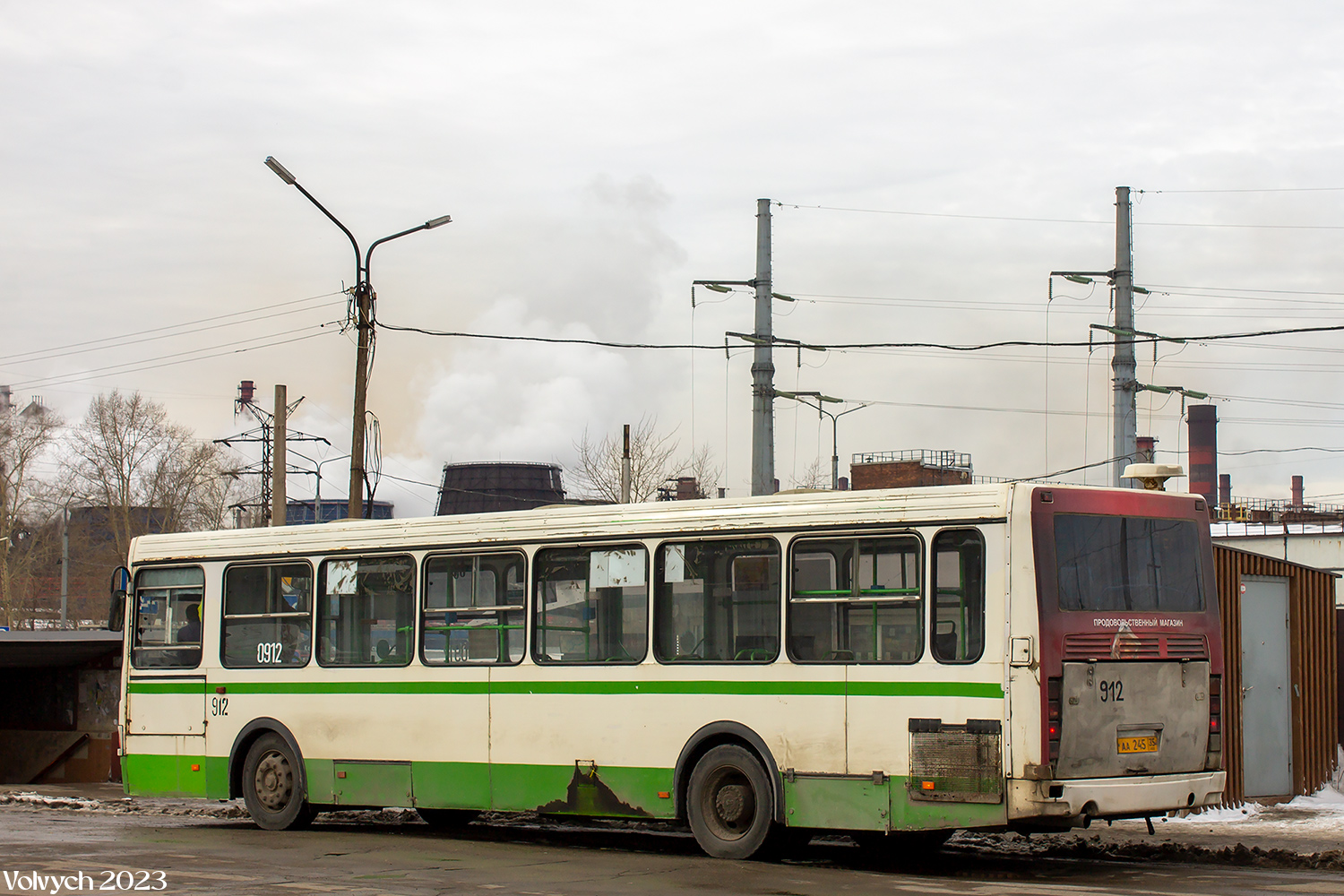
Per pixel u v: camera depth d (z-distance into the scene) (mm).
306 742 14953
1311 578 17969
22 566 79625
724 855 12070
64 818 17109
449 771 13852
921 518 11312
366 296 22906
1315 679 17844
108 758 28562
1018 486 10961
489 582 13867
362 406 22766
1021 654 10680
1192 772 11664
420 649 14250
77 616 84562
